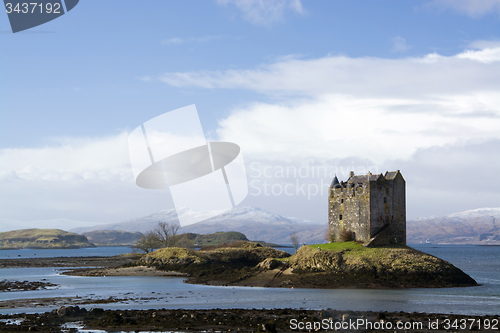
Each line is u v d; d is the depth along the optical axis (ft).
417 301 211.61
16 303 203.41
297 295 232.32
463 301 212.02
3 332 138.62
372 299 217.36
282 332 140.77
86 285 288.51
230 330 142.82
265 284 279.08
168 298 222.28
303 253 309.42
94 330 142.72
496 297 224.94
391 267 278.26
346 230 323.78
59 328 145.18
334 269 285.23
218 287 273.13
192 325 150.10
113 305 198.80
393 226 317.63
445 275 275.18
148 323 153.38
